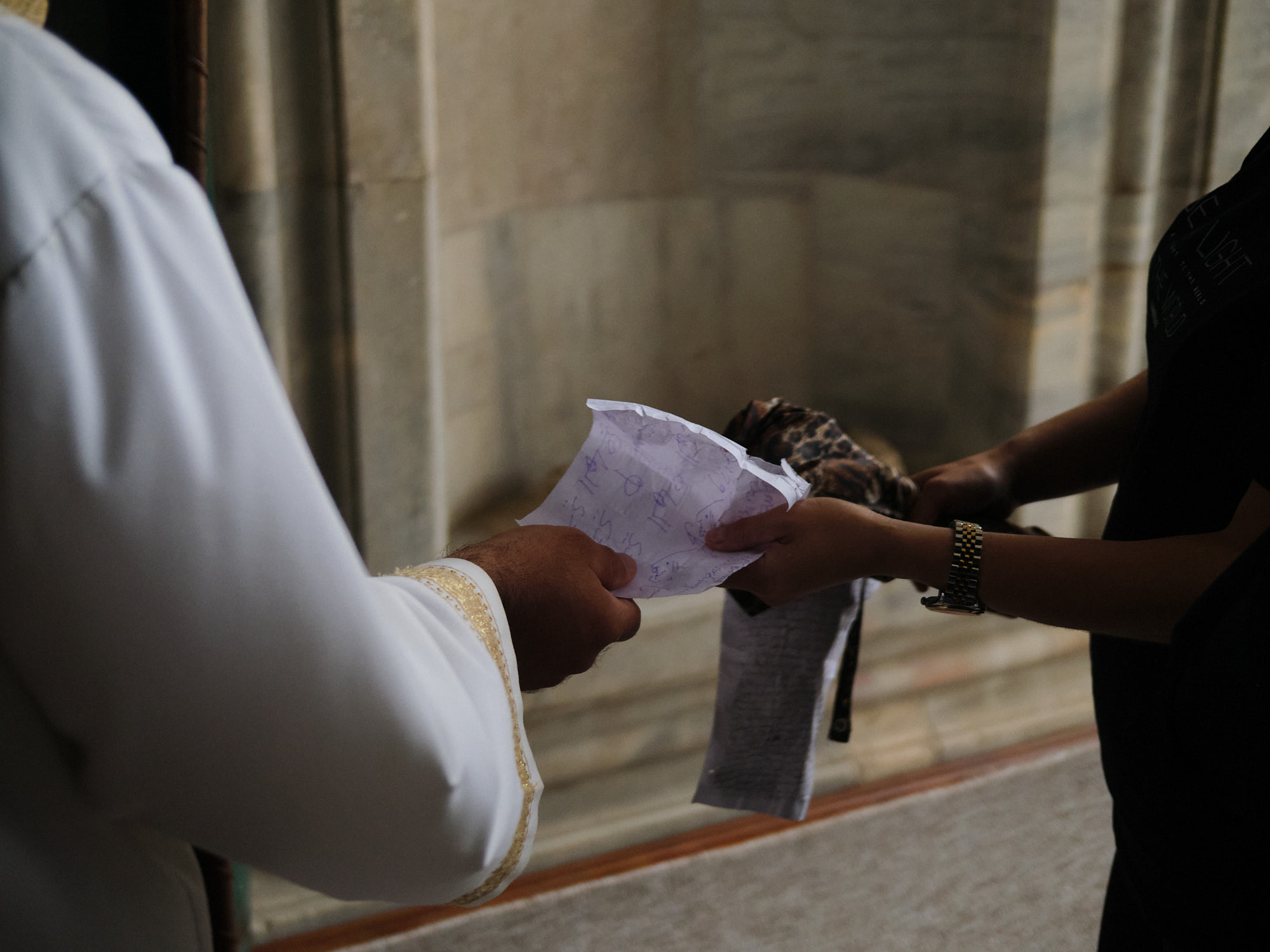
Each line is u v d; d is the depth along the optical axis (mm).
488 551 813
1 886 545
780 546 1013
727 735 1197
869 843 2252
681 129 2771
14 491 472
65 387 470
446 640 661
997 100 2465
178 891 647
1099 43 2338
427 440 2061
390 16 1811
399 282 1953
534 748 2252
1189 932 908
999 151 2488
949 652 2564
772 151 2816
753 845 2252
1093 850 2215
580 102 2617
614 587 883
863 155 2750
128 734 511
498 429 2682
